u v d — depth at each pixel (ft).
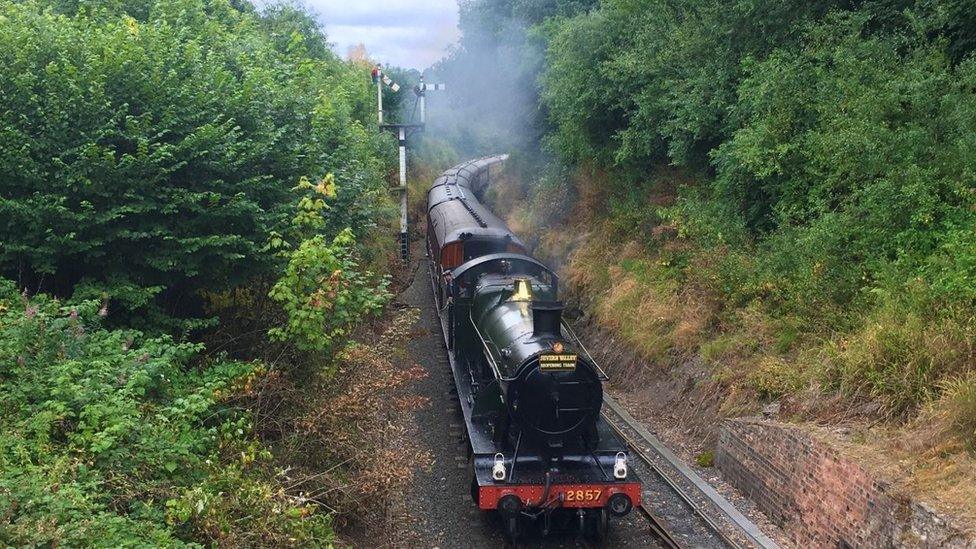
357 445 29.68
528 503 29.25
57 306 26.37
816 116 42.45
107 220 27.78
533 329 32.76
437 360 54.08
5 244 27.35
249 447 24.79
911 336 29.60
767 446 32.07
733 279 43.70
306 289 29.73
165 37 33.71
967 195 32.35
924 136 35.01
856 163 37.14
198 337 34.42
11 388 22.62
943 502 23.30
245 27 59.00
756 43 48.75
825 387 32.22
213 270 31.76
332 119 47.01
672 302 49.44
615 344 53.26
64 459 20.08
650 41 57.88
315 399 29.30
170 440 23.40
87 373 23.65
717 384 39.65
